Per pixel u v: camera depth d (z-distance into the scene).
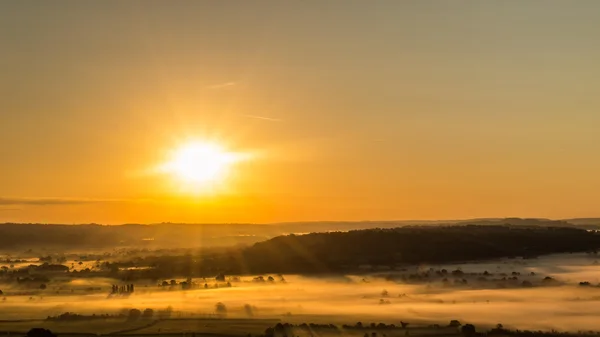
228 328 155.38
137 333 148.38
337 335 149.62
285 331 153.00
